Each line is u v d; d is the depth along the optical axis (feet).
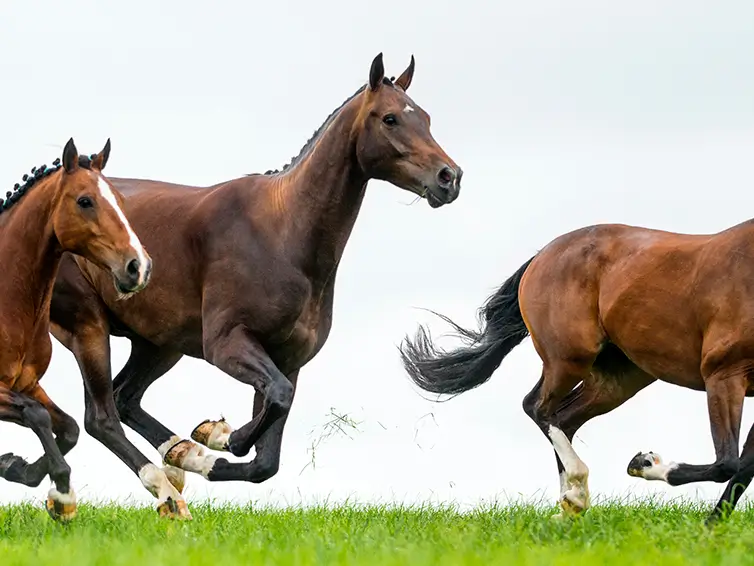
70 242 38.50
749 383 40.75
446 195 41.06
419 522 42.32
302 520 42.47
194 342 44.65
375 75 41.96
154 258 43.98
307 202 42.32
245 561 28.84
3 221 39.52
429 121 42.42
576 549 33.01
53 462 37.58
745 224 41.39
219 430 44.14
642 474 42.27
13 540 35.29
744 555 30.12
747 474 40.52
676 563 28.84
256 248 42.34
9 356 38.42
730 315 40.40
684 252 42.47
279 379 40.73
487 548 31.45
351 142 42.19
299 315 42.47
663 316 42.42
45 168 40.06
